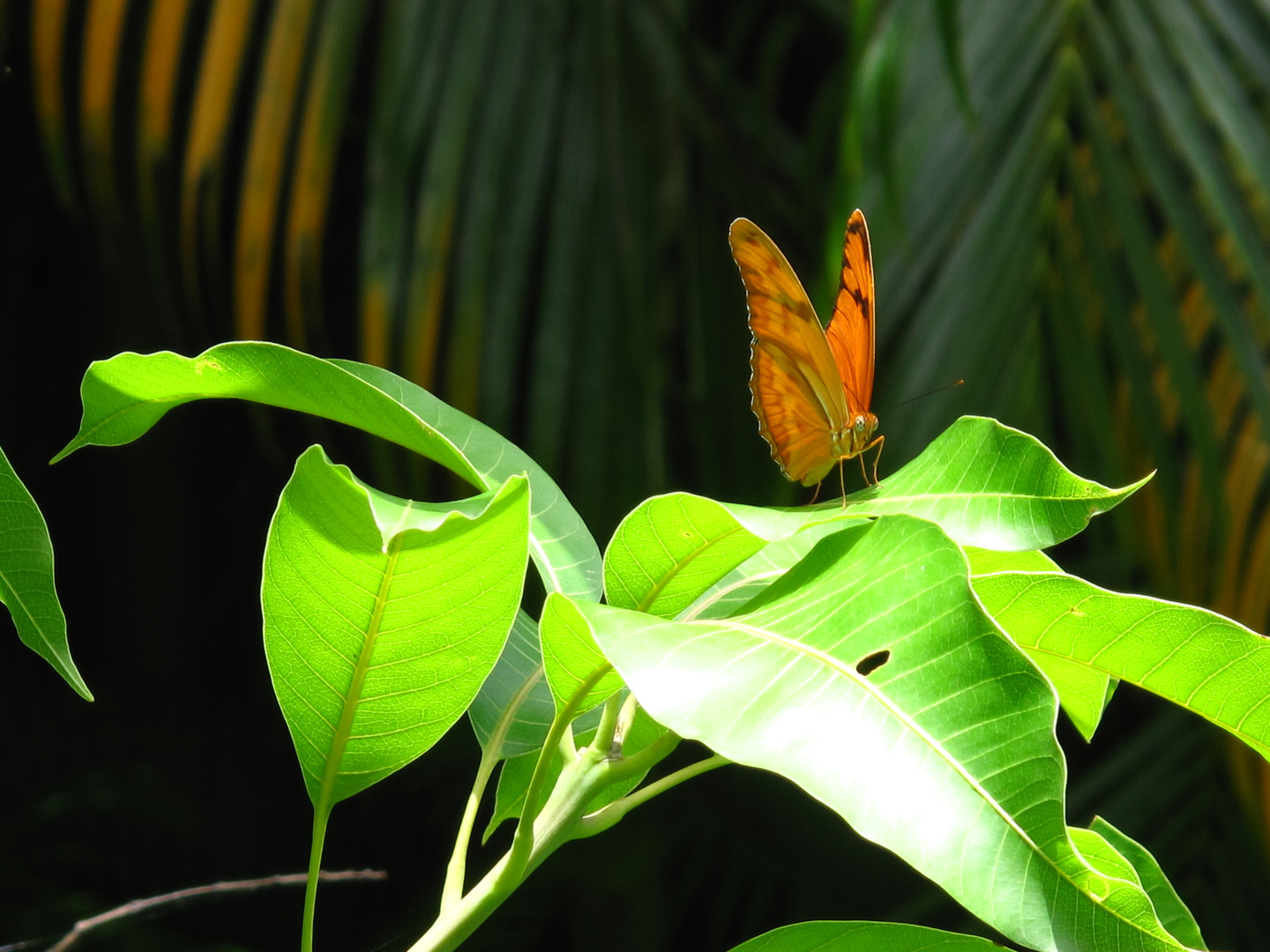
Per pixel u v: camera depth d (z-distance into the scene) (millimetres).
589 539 607
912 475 582
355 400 593
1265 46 826
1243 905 1006
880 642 462
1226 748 920
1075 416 814
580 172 833
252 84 942
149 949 1099
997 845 400
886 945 583
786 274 653
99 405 600
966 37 823
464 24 822
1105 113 835
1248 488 841
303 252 796
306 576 564
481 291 810
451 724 575
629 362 827
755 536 567
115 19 785
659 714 447
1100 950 383
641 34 867
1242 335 812
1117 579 1045
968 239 813
